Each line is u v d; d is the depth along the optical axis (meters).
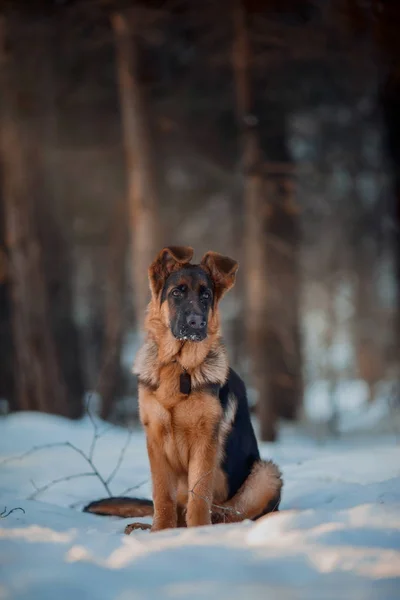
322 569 3.30
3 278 17.86
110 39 18.84
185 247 6.18
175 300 5.75
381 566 3.30
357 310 29.22
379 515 4.30
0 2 16.56
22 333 17.03
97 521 5.92
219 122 23.16
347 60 18.28
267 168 15.74
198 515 5.45
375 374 28.28
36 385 16.95
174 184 25.53
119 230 24.22
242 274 24.11
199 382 5.65
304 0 17.61
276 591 2.96
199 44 20.11
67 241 19.47
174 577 3.20
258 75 17.64
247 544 3.76
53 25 17.80
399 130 17.52
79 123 22.77
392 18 15.59
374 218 26.97
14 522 5.00
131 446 10.59
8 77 17.03
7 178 17.17
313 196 26.58
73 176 23.69
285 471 8.23
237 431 6.01
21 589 3.04
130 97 17.08
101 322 27.80
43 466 8.85
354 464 8.32
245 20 15.45
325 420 19.98
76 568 3.33
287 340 18.97
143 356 5.92
